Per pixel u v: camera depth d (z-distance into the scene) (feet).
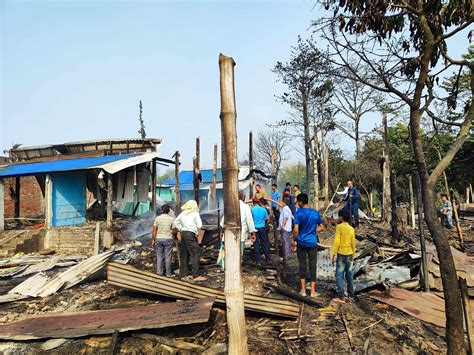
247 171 82.28
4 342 17.79
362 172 91.76
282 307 20.56
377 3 14.24
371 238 39.88
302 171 156.04
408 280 25.18
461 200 85.56
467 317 14.71
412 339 18.16
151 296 23.63
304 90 65.36
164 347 17.28
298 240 23.98
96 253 36.35
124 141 65.10
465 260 26.37
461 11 14.38
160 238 28.43
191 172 101.65
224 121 11.44
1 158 74.28
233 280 11.41
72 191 48.83
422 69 13.93
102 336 17.62
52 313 21.16
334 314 20.85
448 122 15.38
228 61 11.40
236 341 11.25
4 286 29.89
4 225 53.67
